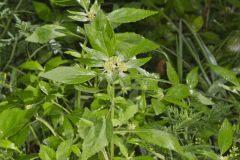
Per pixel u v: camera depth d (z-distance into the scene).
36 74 1.20
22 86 1.35
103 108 0.96
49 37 0.94
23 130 0.95
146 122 1.12
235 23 1.69
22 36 1.37
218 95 1.33
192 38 1.66
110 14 0.90
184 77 1.51
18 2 1.53
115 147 1.03
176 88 0.99
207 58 1.44
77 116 0.91
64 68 0.85
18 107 1.00
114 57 0.86
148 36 1.62
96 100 0.96
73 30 1.10
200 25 1.63
